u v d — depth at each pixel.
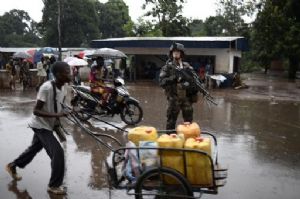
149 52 24.06
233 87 22.16
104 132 9.02
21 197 5.09
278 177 6.05
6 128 9.18
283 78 34.56
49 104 5.05
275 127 10.17
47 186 5.47
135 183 4.51
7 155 6.96
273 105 14.85
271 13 29.45
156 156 4.41
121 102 10.02
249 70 47.78
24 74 19.20
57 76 5.07
